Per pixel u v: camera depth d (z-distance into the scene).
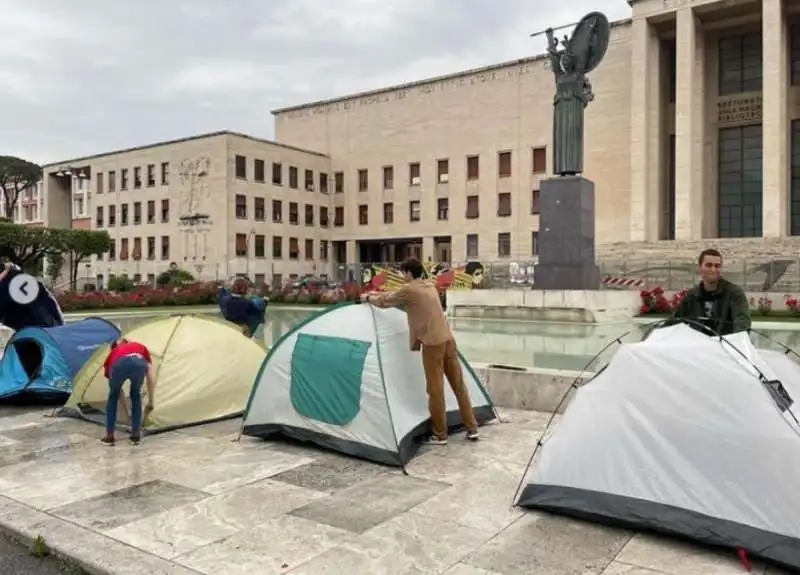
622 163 50.16
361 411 7.16
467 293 22.06
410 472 6.61
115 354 7.80
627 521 5.09
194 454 7.33
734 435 4.88
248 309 11.36
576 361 10.84
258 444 7.75
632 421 5.32
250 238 57.78
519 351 12.40
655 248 43.38
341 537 5.01
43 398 10.06
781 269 31.16
